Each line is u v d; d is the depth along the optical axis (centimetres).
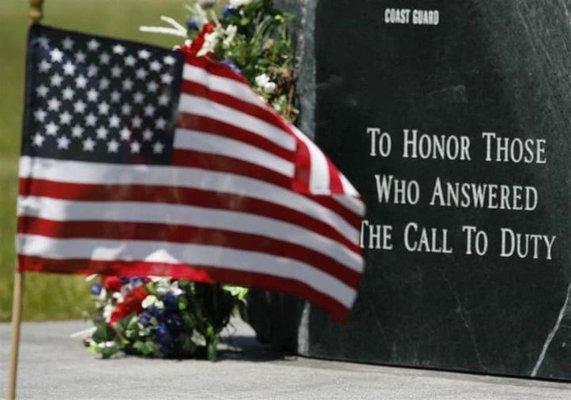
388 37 1353
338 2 1369
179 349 1403
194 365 1371
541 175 1312
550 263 1312
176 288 1391
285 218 955
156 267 952
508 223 1324
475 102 1330
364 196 1364
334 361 1384
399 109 1352
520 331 1323
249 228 954
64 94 948
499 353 1330
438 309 1348
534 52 1309
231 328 1572
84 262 948
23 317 1677
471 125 1331
